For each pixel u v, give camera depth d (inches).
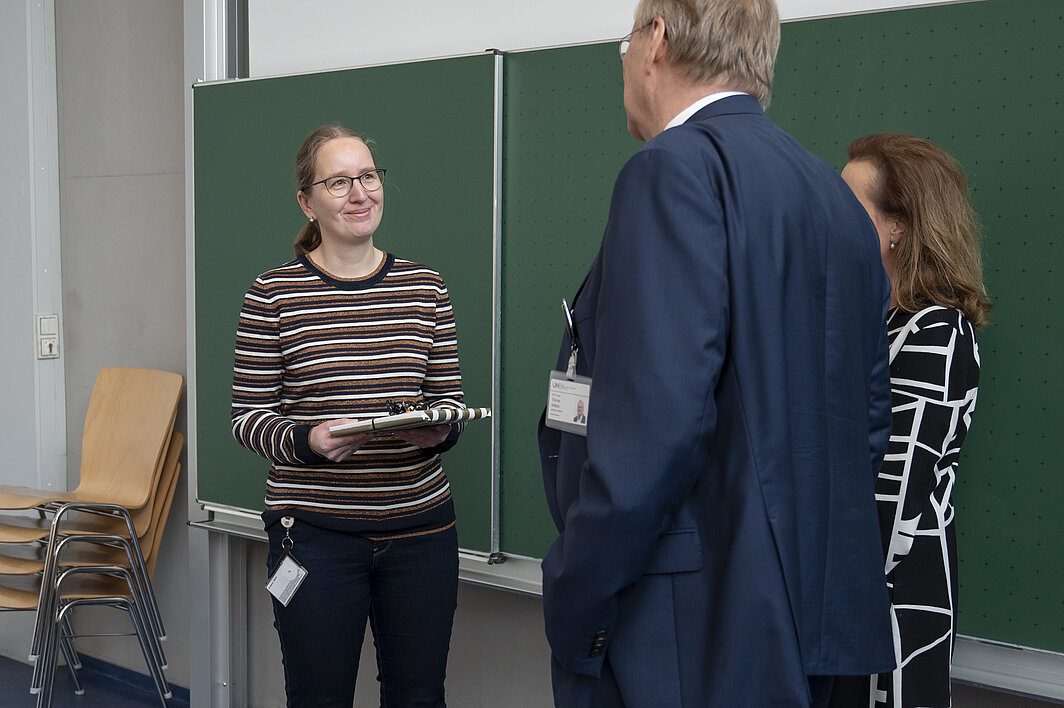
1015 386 76.7
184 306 139.3
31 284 151.6
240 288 122.3
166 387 134.5
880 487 63.1
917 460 62.3
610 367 41.8
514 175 100.3
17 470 155.2
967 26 76.5
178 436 134.4
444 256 104.8
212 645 132.1
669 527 44.0
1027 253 75.4
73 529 129.4
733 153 43.6
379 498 78.7
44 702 120.6
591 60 94.6
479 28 104.3
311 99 113.9
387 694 84.6
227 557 131.7
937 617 63.1
